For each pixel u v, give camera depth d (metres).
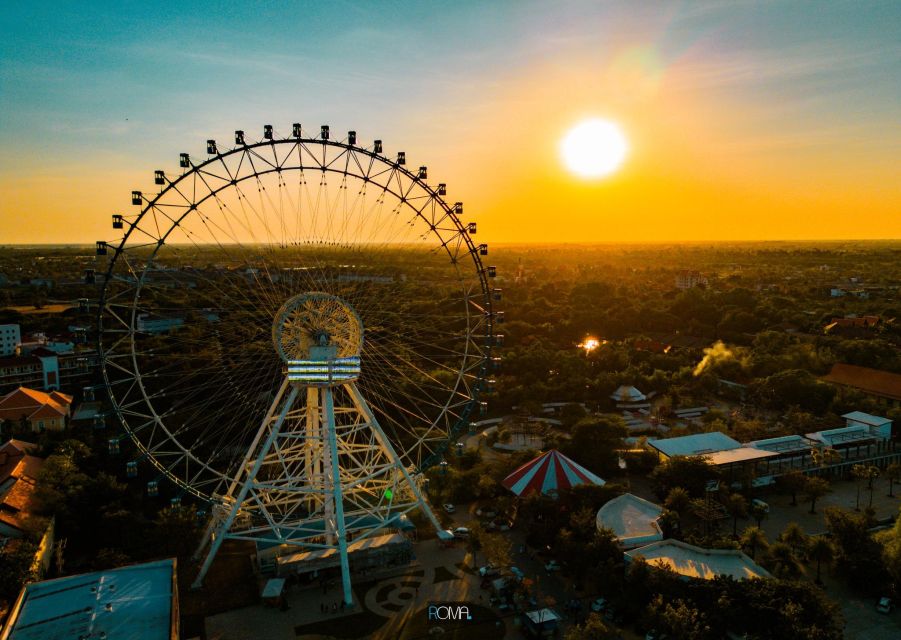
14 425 140.88
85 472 116.94
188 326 176.62
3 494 97.88
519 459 117.44
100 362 87.50
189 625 77.81
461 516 106.00
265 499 98.81
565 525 94.44
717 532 95.75
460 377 107.50
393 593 84.25
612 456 122.75
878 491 116.50
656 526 92.19
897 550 81.44
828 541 86.06
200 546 93.00
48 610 64.06
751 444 125.44
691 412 165.88
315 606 81.75
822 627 68.62
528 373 180.12
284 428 130.62
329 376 90.62
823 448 123.56
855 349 199.38
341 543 85.00
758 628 68.94
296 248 126.62
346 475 101.62
